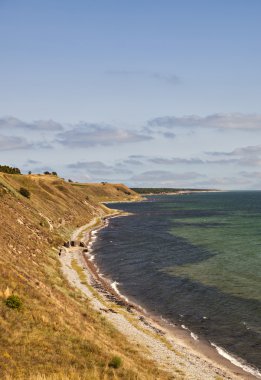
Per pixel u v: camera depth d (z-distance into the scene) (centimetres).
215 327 3981
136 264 7125
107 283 5797
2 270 3406
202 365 3125
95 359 2500
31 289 3366
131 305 4712
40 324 2762
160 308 4634
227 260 7112
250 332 3806
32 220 8175
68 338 2712
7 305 2834
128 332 3684
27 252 5497
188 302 4794
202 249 8400
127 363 2631
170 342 3597
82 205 16150
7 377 1909
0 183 9188
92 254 8250
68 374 2136
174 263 7062
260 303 4575
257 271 6178
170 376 2744
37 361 2225
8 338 2395
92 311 4031
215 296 4950
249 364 3206
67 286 4809
